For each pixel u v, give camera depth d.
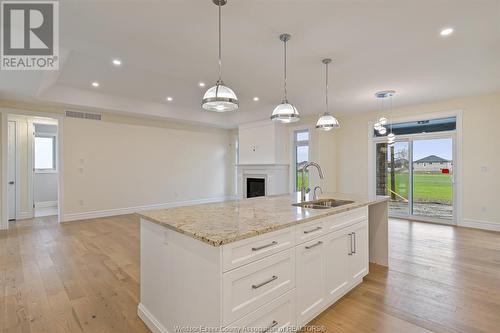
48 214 6.54
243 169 7.90
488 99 4.88
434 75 3.96
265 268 1.68
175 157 7.64
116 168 6.45
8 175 5.54
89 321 2.13
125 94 5.70
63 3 2.26
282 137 7.34
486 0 2.20
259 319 1.64
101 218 6.04
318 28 2.66
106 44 3.02
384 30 2.70
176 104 6.66
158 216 2.04
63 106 5.56
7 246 4.04
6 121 5.06
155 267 2.01
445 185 5.45
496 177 4.81
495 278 2.88
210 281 1.48
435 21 2.52
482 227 4.95
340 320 2.13
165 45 3.04
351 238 2.60
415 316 2.19
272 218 1.96
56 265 3.30
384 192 6.33
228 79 4.22
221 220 1.89
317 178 6.78
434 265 3.25
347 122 6.87
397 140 6.09
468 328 2.02
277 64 3.60
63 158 5.69
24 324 2.08
